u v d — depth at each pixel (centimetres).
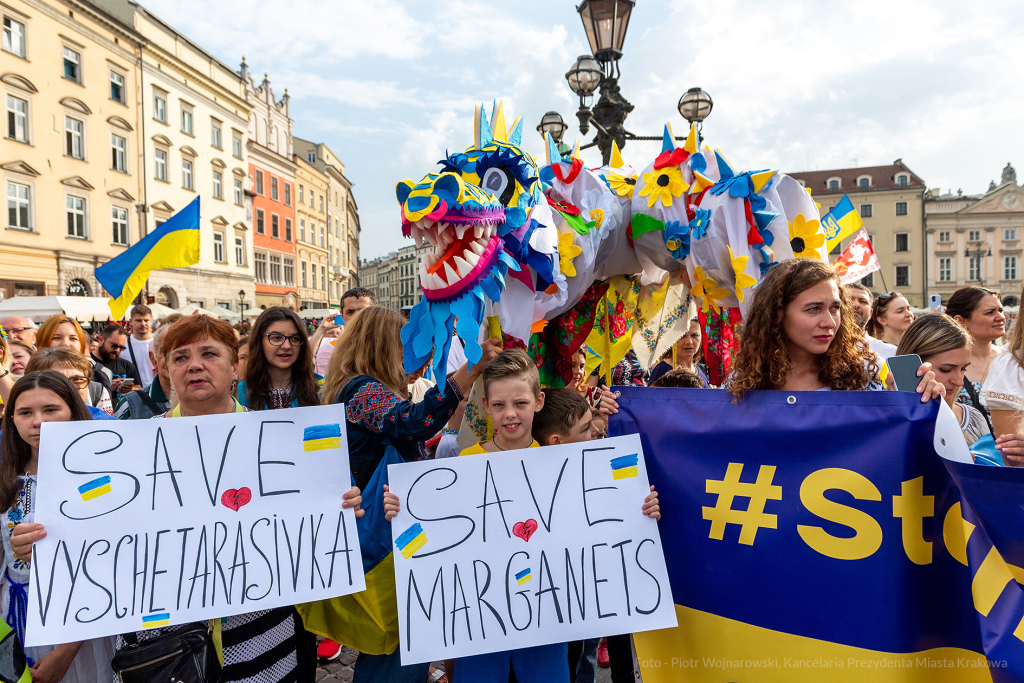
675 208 265
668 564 192
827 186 5147
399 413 210
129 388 489
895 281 5003
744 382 187
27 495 197
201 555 186
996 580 156
